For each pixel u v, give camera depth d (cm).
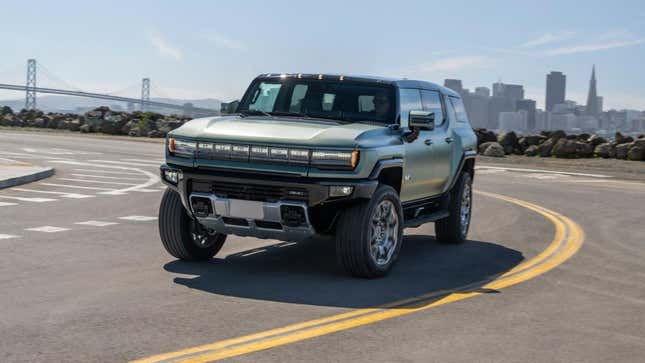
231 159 720
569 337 554
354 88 828
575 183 2102
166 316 579
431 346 519
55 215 1166
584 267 850
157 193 1532
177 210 782
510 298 679
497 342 534
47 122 5094
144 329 540
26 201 1337
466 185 1020
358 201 734
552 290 721
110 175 1944
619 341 547
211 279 725
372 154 716
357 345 516
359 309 620
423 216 913
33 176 1734
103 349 490
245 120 783
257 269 785
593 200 1642
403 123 822
